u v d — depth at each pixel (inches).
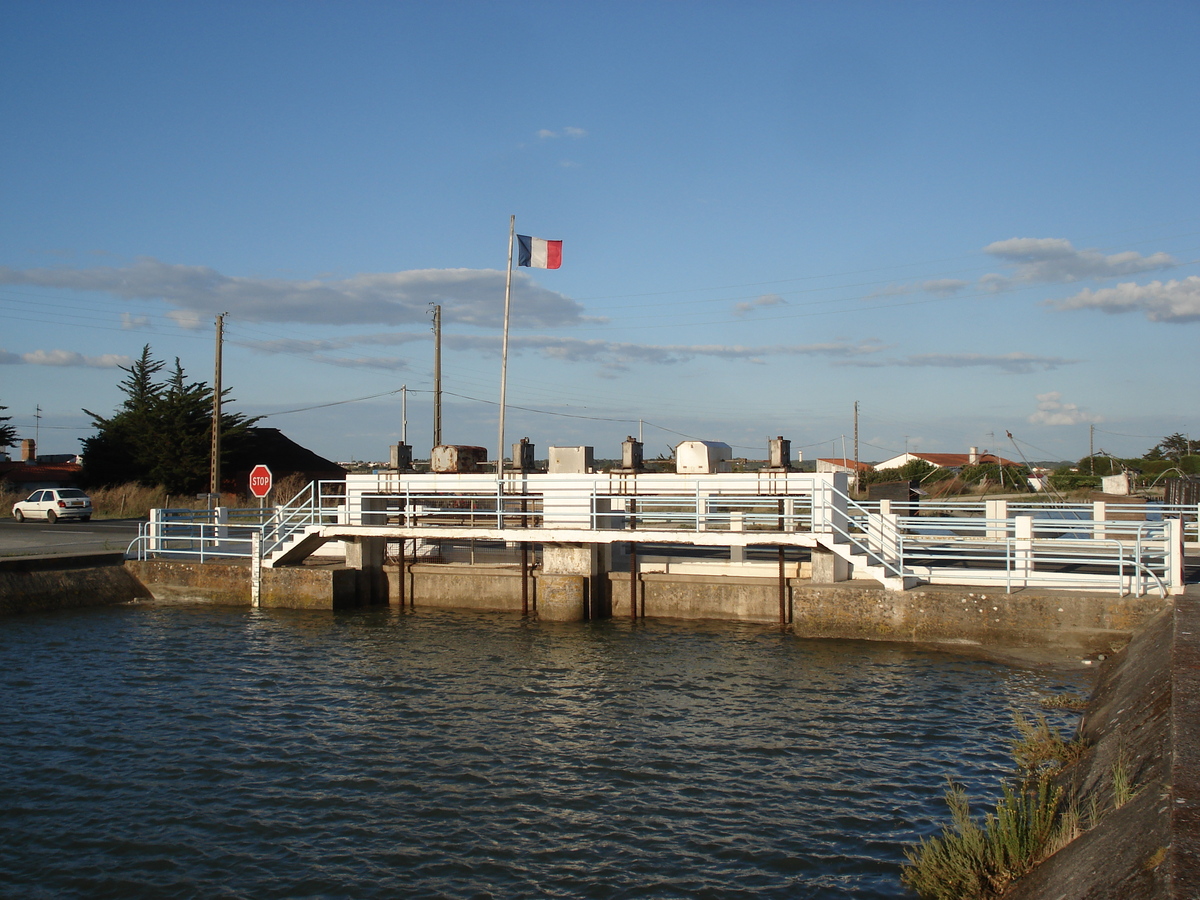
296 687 726.5
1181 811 282.7
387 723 631.8
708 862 417.7
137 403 2501.2
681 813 473.7
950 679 701.9
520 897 390.9
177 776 534.0
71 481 2556.6
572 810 480.7
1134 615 732.7
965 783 499.5
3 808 488.4
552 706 668.1
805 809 473.4
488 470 1159.0
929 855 375.2
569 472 1009.5
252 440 2598.4
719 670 757.9
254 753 572.4
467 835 452.8
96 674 769.6
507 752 571.2
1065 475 2269.9
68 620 1023.6
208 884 405.7
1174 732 364.5
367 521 1093.1
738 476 926.4
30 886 404.8
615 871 411.5
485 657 823.1
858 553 922.1
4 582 1050.1
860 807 473.4
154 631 956.0
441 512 1022.4
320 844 444.8
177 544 1393.9
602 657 815.7
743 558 1047.6
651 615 999.6
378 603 1111.0
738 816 467.5
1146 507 1028.5
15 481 2775.6
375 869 418.3
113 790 513.0
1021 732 559.8
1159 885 241.0
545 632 929.5
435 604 1087.0
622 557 1094.4
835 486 883.4
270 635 931.3
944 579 864.3
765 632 904.3
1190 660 486.0
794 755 553.3
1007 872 346.0
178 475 2388.0
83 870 419.5
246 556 1120.2
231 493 2357.3
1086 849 312.8
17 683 740.0
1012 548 979.9
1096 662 725.9
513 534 972.6
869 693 673.6
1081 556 784.3
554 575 981.8
